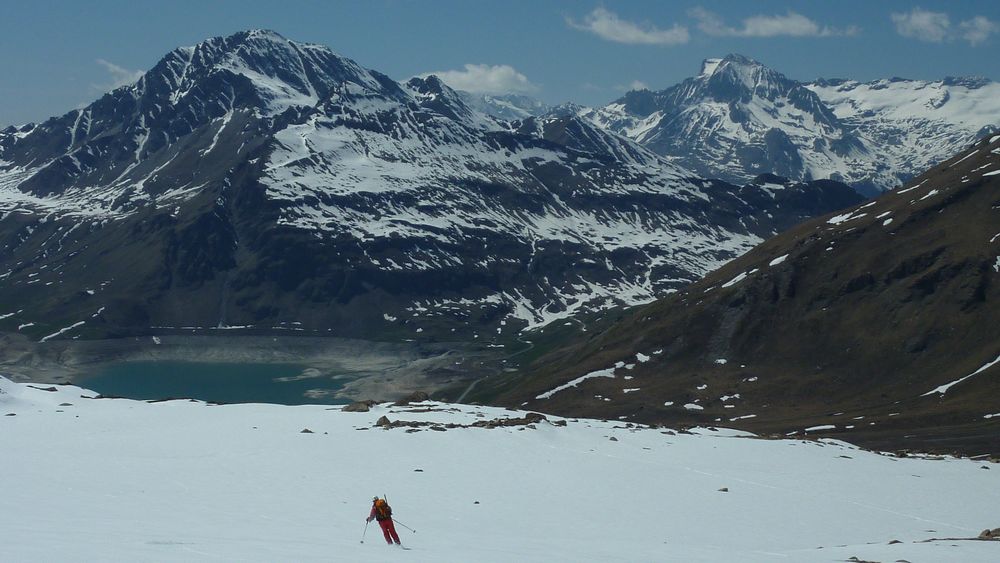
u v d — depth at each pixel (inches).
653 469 3070.9
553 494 2664.9
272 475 2664.9
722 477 3048.7
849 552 1975.9
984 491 3093.0
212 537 1584.6
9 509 1831.9
